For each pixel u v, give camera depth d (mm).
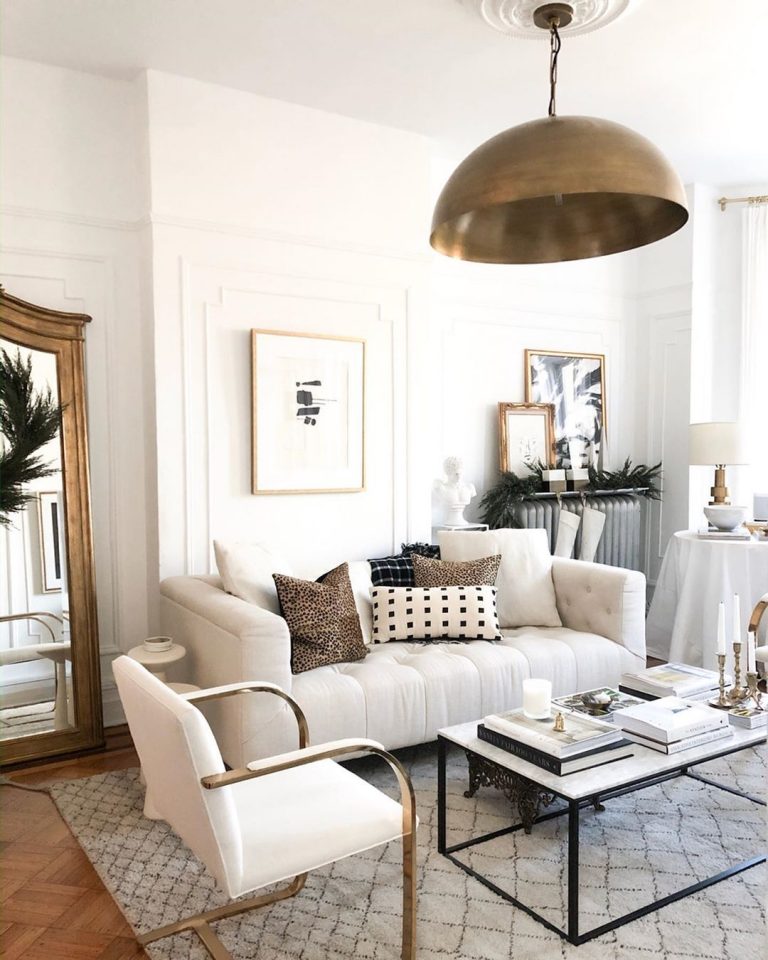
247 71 3373
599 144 1550
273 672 2541
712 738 2248
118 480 3510
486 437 4793
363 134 3893
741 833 2465
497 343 4824
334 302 3848
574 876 1891
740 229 4996
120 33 3051
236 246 3580
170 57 3254
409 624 3258
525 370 4902
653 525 5312
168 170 3410
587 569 3471
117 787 2885
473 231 2031
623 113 3830
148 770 1776
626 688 2803
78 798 2781
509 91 3570
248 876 1577
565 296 5082
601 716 2389
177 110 3420
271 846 1642
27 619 3219
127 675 1769
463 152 4312
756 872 2230
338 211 3832
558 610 3592
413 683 2818
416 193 4055
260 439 3639
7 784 2891
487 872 2232
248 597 2922
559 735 2117
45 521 3260
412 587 3422
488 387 4793
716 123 3965
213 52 3209
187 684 2809
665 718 2250
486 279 4762
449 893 2129
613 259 5266
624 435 5395
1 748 3125
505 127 3977
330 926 1995
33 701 3213
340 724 2664
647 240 1979
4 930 2004
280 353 3678
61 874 2268
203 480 3547
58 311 3293
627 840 2418
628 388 5398
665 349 5195
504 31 2953
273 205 3660
